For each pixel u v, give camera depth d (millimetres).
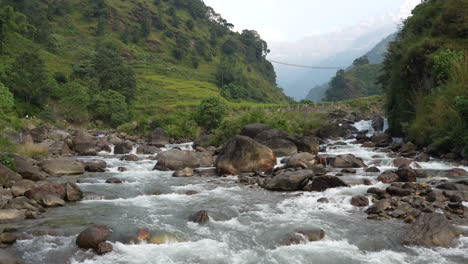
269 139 27828
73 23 149625
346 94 193000
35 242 8945
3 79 55125
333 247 8633
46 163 19453
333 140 39125
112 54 89250
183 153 22750
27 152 24516
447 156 21672
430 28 32969
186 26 193250
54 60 98562
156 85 106812
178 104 78812
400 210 10898
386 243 8742
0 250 7902
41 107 58875
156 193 14953
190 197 14164
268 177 17562
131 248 8672
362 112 60031
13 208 11617
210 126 48906
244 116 36719
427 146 24688
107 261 7918
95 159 26344
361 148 30141
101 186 16172
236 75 147625
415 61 30344
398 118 33031
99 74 78812
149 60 142125
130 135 49344
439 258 7824
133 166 23141
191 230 9969
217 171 20422
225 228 10172
